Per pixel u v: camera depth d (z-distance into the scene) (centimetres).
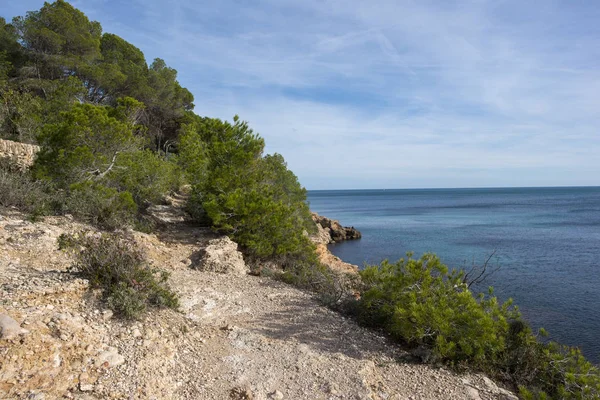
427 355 625
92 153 1355
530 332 726
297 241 1308
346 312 840
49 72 2731
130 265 638
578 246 3219
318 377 539
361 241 3766
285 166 2412
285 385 512
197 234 1421
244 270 1070
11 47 2600
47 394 382
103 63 2862
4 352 395
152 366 484
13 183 1100
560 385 612
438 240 3691
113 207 1193
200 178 1638
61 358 429
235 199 1308
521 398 566
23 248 754
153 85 3319
